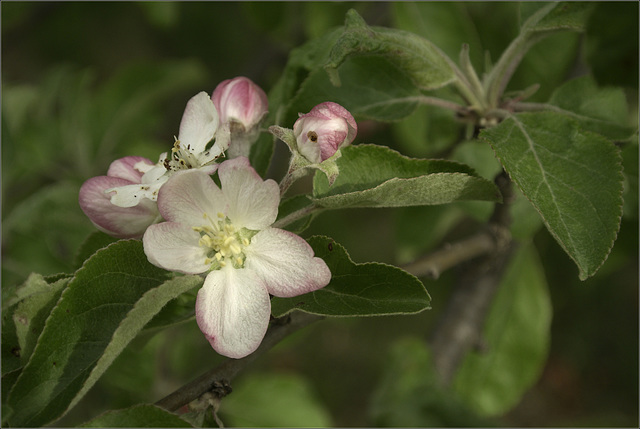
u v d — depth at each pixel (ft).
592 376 3.07
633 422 2.86
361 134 1.76
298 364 3.19
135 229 1.27
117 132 2.16
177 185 1.23
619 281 2.97
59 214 1.74
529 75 1.63
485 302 1.63
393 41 1.30
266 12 1.82
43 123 2.13
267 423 1.71
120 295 1.23
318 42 1.42
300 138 1.24
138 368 1.66
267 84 2.02
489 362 1.70
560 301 2.89
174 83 2.19
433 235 1.73
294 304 1.24
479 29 1.71
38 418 1.19
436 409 1.51
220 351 1.21
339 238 2.72
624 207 1.51
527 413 3.09
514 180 1.25
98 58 3.22
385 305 1.22
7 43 2.23
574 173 1.26
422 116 1.61
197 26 3.12
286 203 1.31
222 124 1.32
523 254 1.69
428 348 1.57
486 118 1.36
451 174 1.24
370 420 1.54
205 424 1.23
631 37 1.30
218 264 1.24
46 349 1.20
